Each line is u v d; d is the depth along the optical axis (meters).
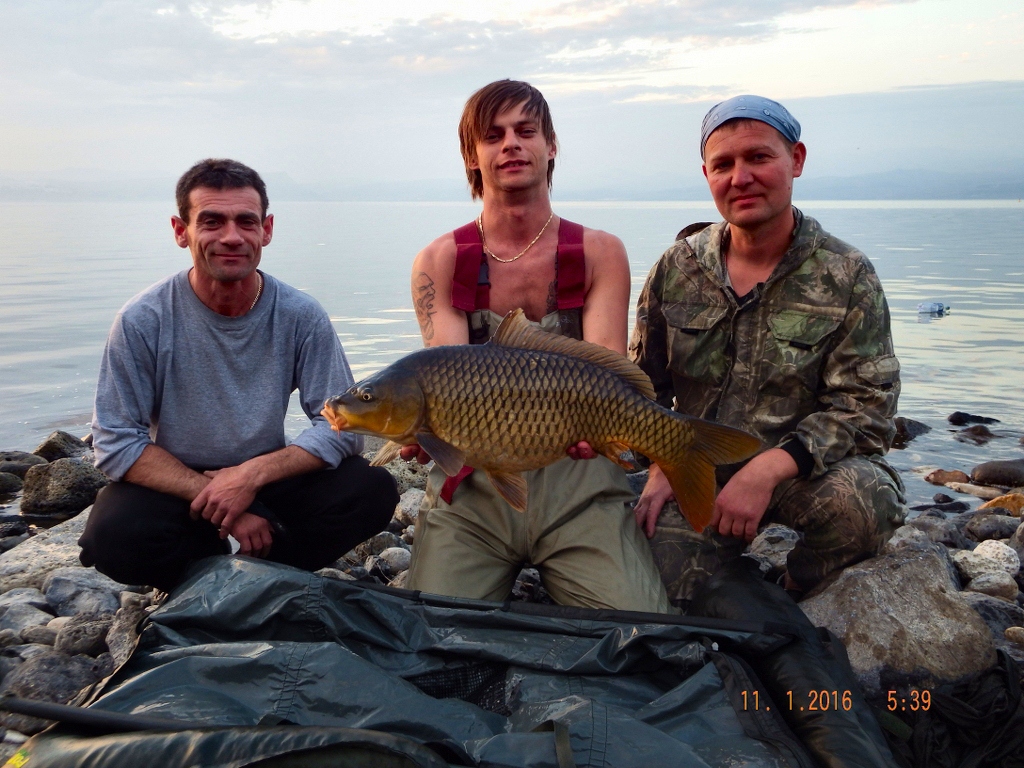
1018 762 1.30
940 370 5.46
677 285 1.91
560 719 1.14
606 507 1.71
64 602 2.04
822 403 1.84
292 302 1.78
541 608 1.43
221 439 1.74
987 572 2.21
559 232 1.85
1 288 12.55
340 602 1.41
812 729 1.21
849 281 1.77
